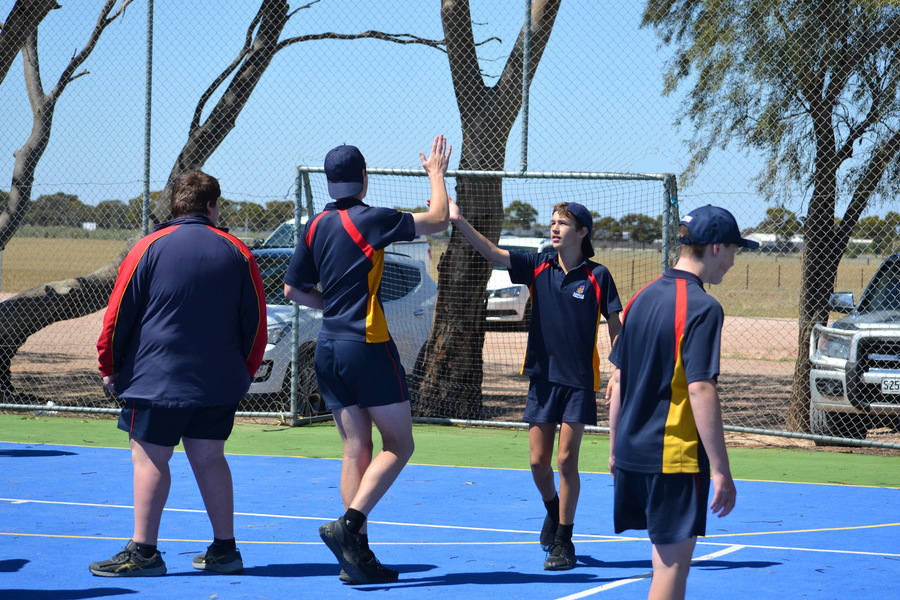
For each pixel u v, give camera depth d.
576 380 8.76
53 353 29.62
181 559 9.11
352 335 8.22
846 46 16.89
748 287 51.66
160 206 20.72
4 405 18.45
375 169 17.45
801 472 14.15
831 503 11.91
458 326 19.23
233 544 8.72
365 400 8.22
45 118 21.28
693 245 5.97
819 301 17.55
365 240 8.24
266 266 19.31
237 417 18.77
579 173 16.17
